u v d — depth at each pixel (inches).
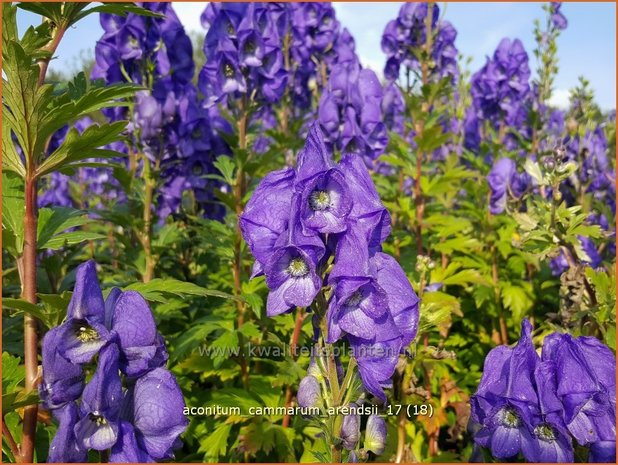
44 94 8.5
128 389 7.5
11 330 13.6
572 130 24.4
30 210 9.1
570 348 8.3
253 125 19.9
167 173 19.8
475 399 8.6
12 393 8.1
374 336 7.3
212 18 19.6
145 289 9.8
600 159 21.5
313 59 30.0
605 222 21.1
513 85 29.0
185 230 20.1
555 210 13.1
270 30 18.1
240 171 17.1
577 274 12.9
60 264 14.8
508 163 20.1
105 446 7.0
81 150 9.1
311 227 7.1
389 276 7.7
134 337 7.3
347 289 7.1
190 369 15.2
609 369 8.5
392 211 22.0
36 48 8.4
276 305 7.3
